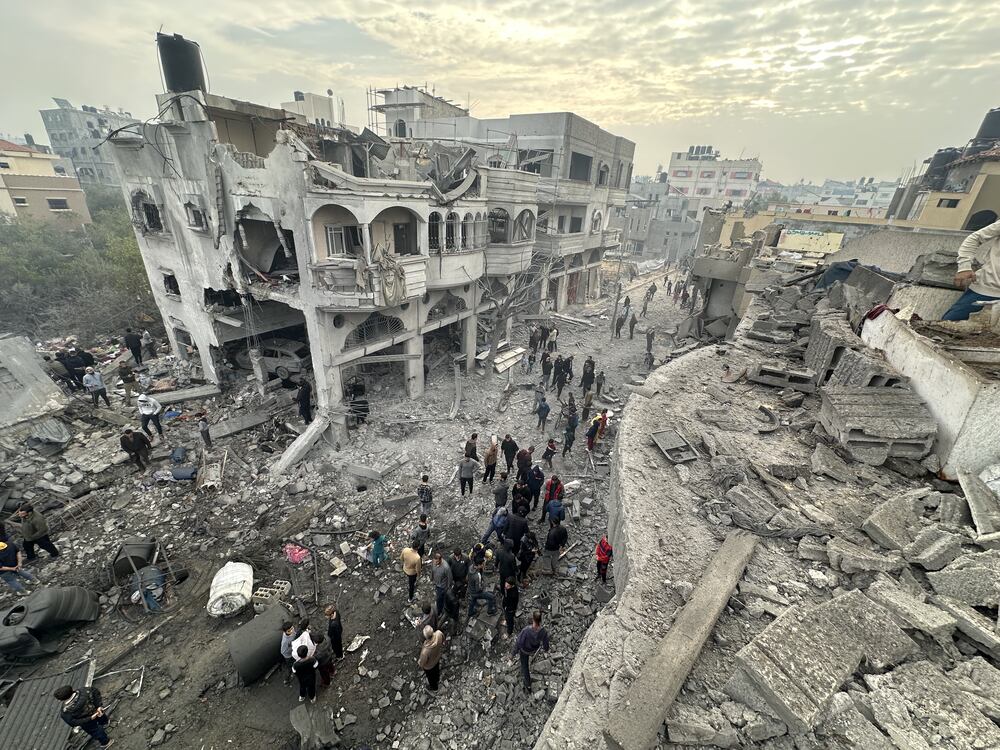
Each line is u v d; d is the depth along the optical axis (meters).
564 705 3.78
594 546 10.95
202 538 11.36
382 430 16.20
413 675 8.28
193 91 13.75
